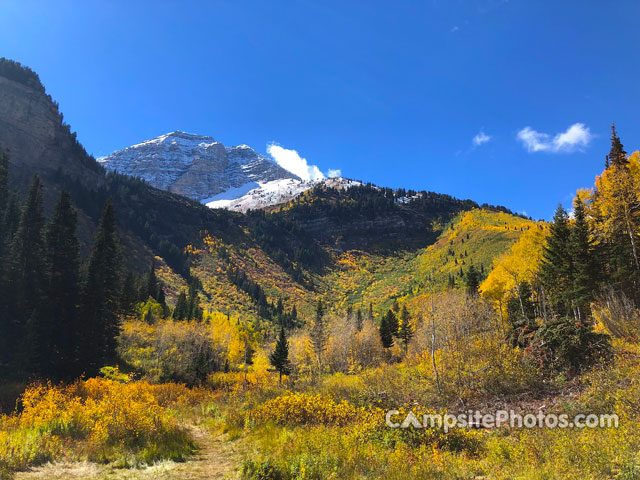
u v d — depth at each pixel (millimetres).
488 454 8250
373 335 52469
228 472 8328
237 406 18031
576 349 12922
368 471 7531
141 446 10086
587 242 27781
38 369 31078
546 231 34531
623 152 29797
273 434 11445
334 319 61469
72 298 37656
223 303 141625
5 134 160875
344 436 9477
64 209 39344
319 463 7777
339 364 43938
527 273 30250
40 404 11844
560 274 29359
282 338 42969
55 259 37750
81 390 16531
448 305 22562
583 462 6621
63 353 34844
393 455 7980
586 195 29406
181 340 54500
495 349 15133
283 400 13945
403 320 56406
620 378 10328
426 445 9031
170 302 114812
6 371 29328
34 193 38125
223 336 64125
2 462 7652
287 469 7723
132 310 61250
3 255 36094
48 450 8836
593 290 25734
